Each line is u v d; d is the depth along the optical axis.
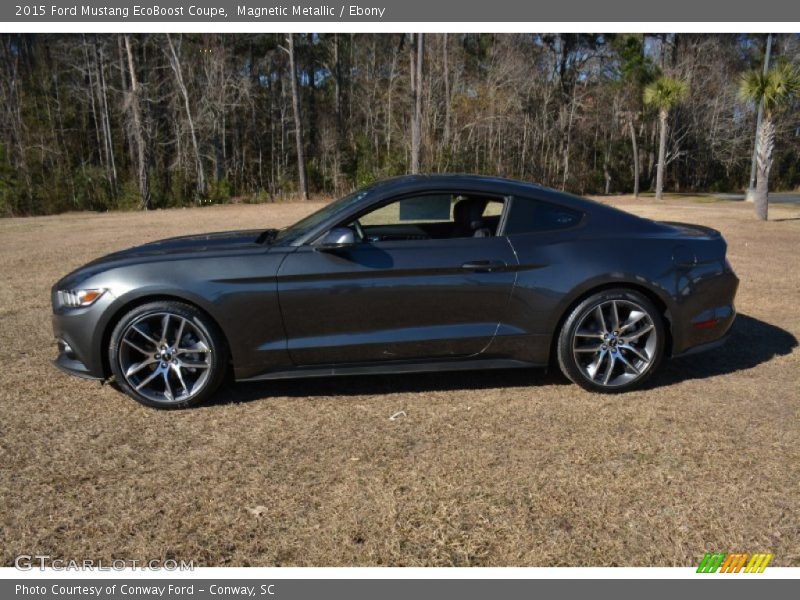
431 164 36.19
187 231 15.49
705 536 2.54
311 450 3.24
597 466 3.07
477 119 38.34
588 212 4.02
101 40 36.78
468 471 3.02
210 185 35.28
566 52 45.59
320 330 3.74
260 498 2.80
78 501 2.77
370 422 3.59
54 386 4.15
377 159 39.34
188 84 39.12
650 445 3.29
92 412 3.73
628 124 42.59
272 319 3.69
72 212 32.00
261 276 3.64
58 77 40.09
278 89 47.78
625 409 3.76
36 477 2.97
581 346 3.94
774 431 3.45
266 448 3.27
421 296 3.74
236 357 3.72
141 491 2.85
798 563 2.38
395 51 44.94
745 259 9.62
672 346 4.00
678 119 45.19
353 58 48.44
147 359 3.72
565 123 43.31
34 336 5.36
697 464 3.09
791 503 2.75
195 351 3.73
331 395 4.01
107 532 2.56
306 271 3.66
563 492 2.84
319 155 43.75
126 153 41.50
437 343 3.81
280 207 29.83
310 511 2.70
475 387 4.14
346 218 3.80
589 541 2.51
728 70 45.81
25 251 11.34
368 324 3.75
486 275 3.78
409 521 2.62
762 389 4.08
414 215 3.89
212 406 3.83
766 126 16.56
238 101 40.53
